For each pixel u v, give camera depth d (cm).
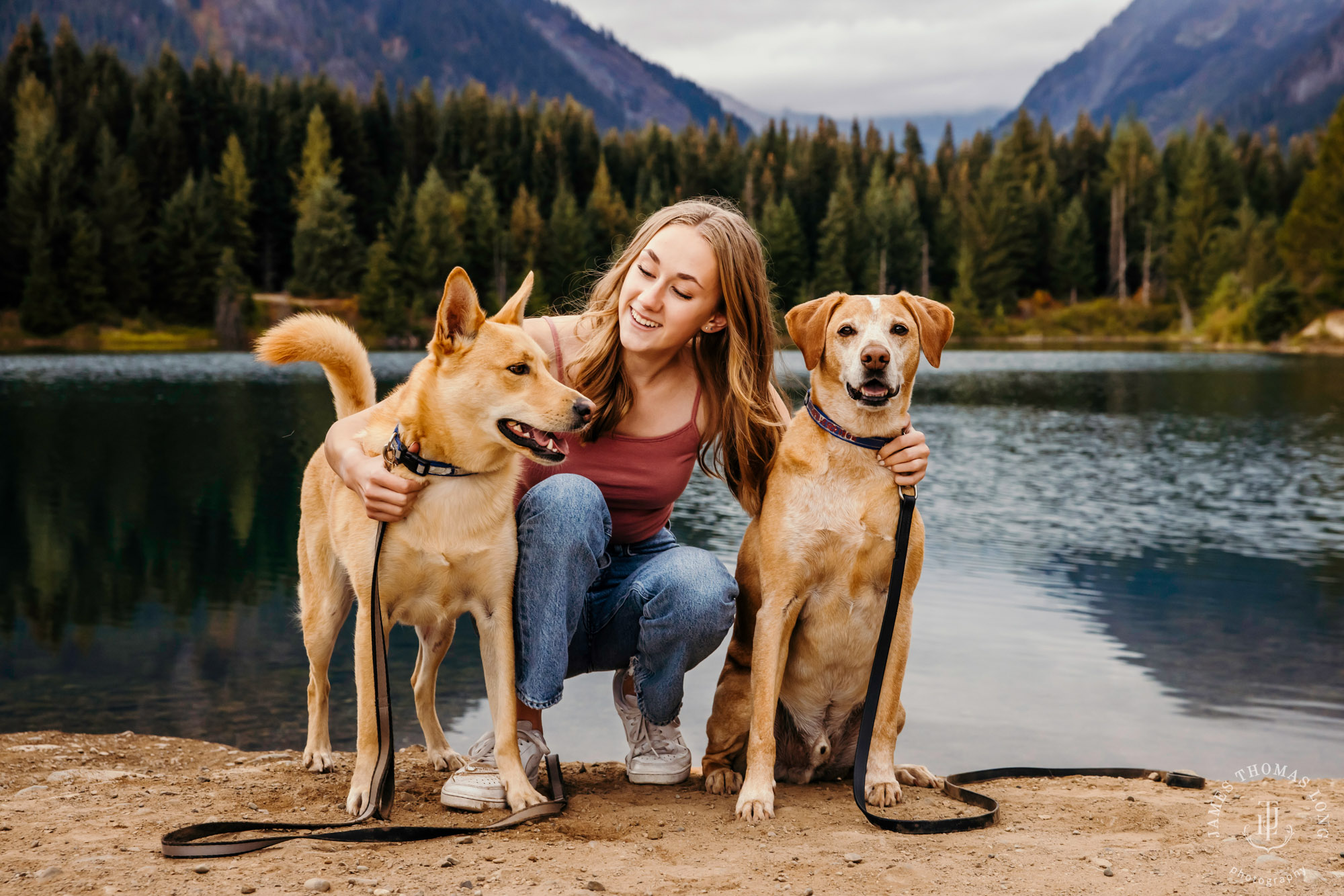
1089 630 588
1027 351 5431
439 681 504
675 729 326
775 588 301
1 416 1817
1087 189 8344
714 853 239
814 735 323
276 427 1677
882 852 241
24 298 5456
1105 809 288
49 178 5625
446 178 7531
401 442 275
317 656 335
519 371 283
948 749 411
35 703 460
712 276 307
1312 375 3256
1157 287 7769
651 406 326
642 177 7788
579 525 281
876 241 7281
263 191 6838
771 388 342
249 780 314
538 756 299
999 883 218
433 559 277
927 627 594
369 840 241
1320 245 5450
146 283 5812
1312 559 786
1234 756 403
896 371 292
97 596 660
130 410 1959
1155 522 950
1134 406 2242
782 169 8344
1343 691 481
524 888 208
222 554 789
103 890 203
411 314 5975
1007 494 1116
